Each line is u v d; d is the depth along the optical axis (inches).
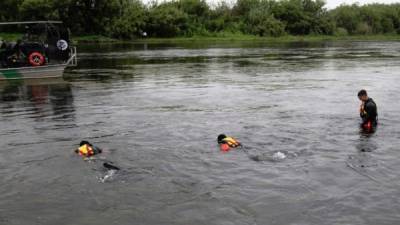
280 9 3720.5
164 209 297.1
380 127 507.8
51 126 536.4
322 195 314.3
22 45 968.9
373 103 502.9
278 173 357.7
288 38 3550.7
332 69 1189.7
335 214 285.9
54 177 357.7
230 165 378.3
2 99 743.7
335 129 499.5
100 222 282.2
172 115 586.2
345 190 322.7
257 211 291.7
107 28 3038.9
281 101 690.8
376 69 1180.5
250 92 786.8
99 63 1408.7
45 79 994.7
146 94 773.3
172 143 447.2
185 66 1293.1
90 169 374.0
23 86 893.8
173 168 373.4
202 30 3449.8
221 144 430.6
